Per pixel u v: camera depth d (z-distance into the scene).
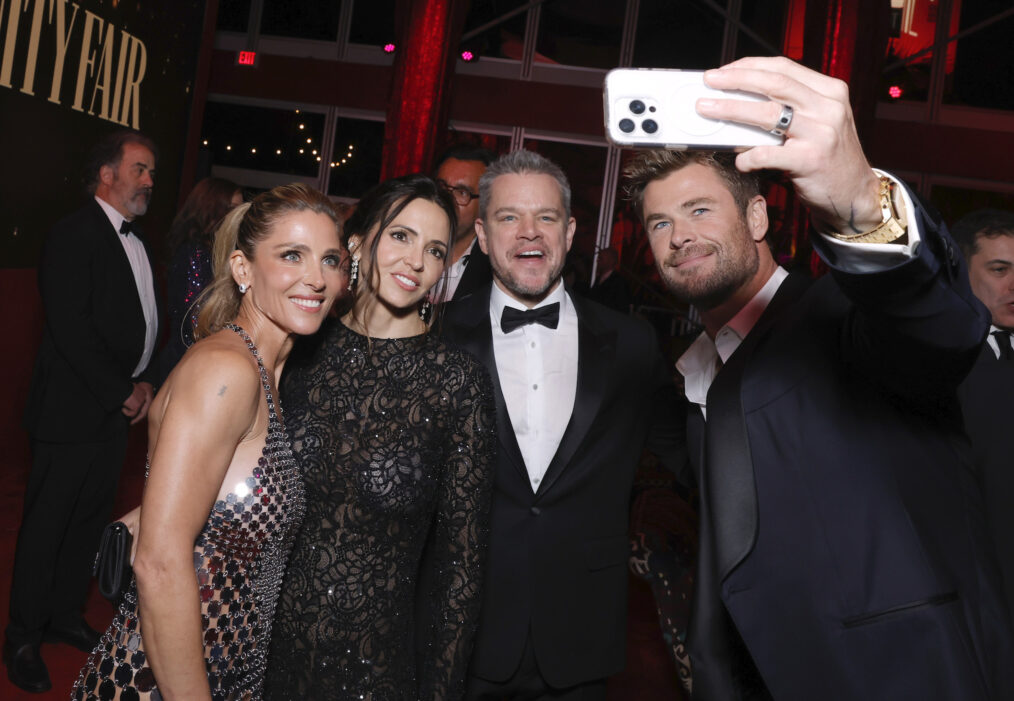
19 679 2.83
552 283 2.21
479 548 1.78
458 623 1.74
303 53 10.18
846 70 8.12
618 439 2.14
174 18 5.86
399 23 8.11
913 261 0.97
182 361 1.45
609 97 0.96
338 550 1.66
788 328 1.43
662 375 2.27
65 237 3.08
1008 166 9.49
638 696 3.33
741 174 1.65
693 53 10.08
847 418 1.32
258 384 1.45
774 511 1.35
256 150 10.27
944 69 9.64
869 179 0.95
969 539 1.27
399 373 1.76
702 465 1.67
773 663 1.33
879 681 1.23
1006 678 1.23
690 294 1.69
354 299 1.80
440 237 1.80
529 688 2.06
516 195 2.16
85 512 3.11
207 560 1.43
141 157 3.29
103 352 3.07
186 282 2.95
